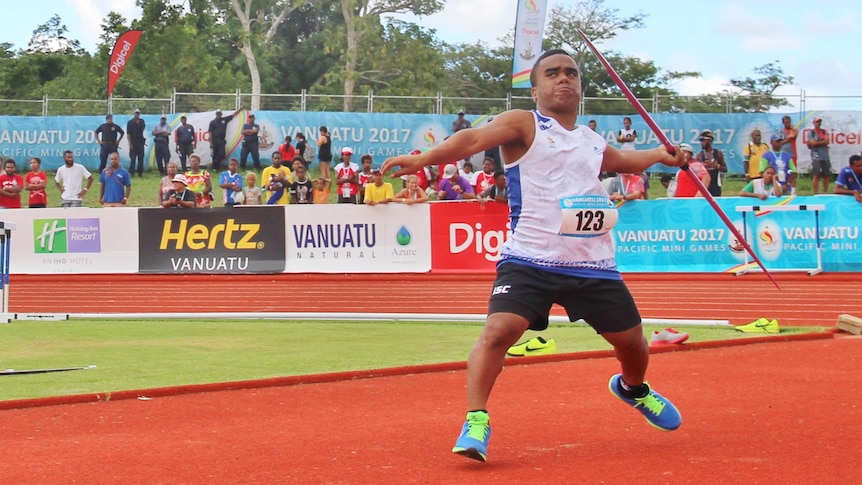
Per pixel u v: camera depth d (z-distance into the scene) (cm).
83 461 428
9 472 407
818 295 1442
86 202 2586
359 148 2656
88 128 2719
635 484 374
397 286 1625
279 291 1620
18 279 1819
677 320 1239
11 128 2719
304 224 1725
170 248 1784
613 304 424
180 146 2609
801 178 2453
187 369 776
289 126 2650
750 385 646
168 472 405
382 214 1686
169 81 3772
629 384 462
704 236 1620
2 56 4178
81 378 722
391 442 465
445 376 714
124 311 1507
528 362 780
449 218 1656
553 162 414
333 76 3688
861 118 2447
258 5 4172
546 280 413
